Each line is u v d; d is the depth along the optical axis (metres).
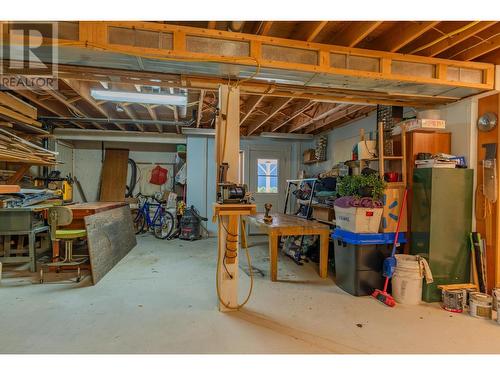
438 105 3.38
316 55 2.49
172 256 4.55
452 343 2.14
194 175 6.38
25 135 4.59
